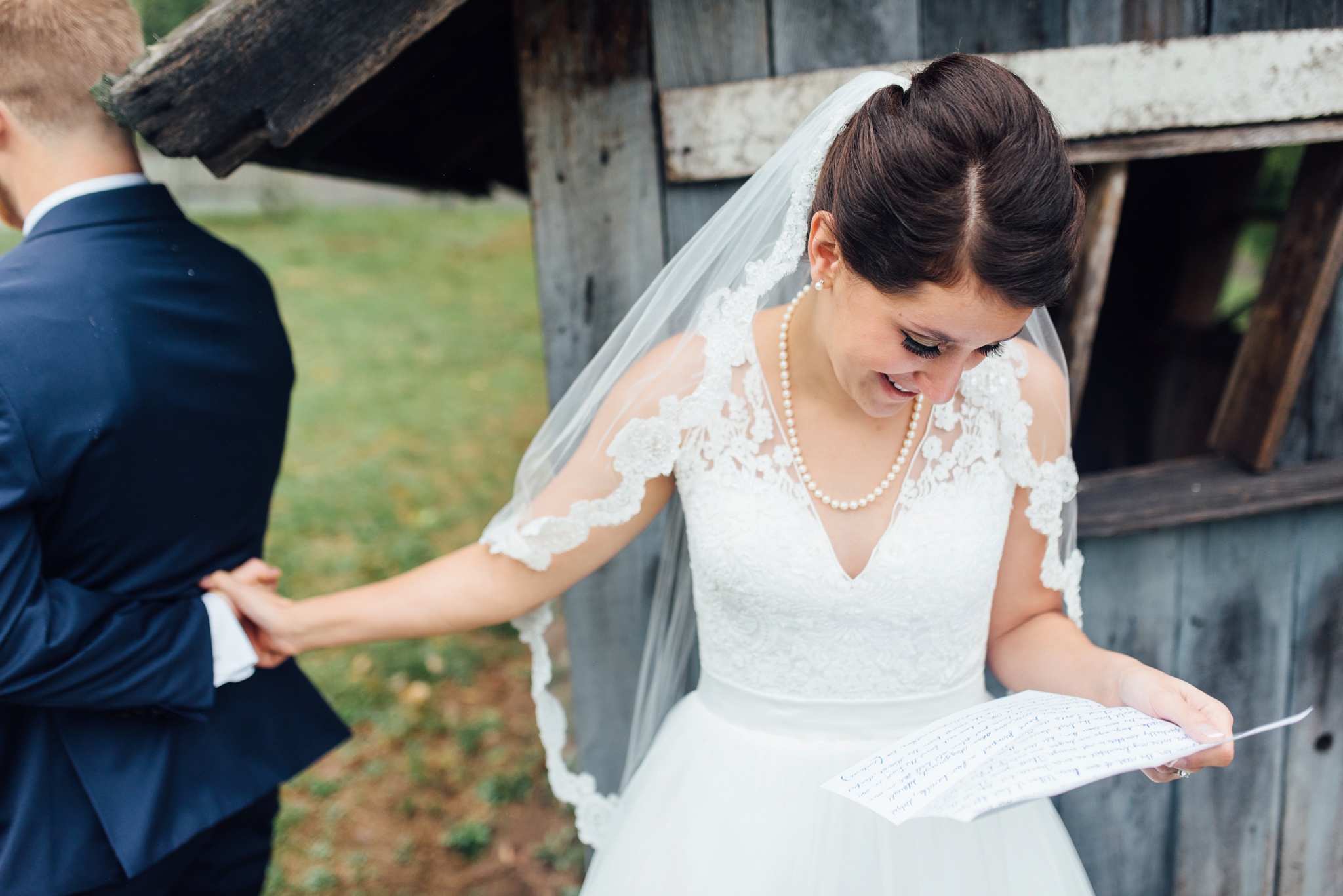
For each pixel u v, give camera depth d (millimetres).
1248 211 3088
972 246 969
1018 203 951
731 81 1642
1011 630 1505
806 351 1276
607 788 1926
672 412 1321
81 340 1370
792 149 1303
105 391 1378
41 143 1454
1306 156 1740
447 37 1777
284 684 1779
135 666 1419
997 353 1158
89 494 1403
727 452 1316
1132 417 3404
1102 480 1902
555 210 1688
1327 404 1868
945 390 1123
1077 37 1659
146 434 1437
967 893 1338
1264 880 2092
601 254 1706
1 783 1442
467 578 1470
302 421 6027
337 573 4176
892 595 1292
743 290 1297
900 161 982
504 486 5129
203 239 1632
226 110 1360
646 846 1438
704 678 1510
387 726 3277
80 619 1362
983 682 1492
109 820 1455
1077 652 1374
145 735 1512
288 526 4582
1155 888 2070
